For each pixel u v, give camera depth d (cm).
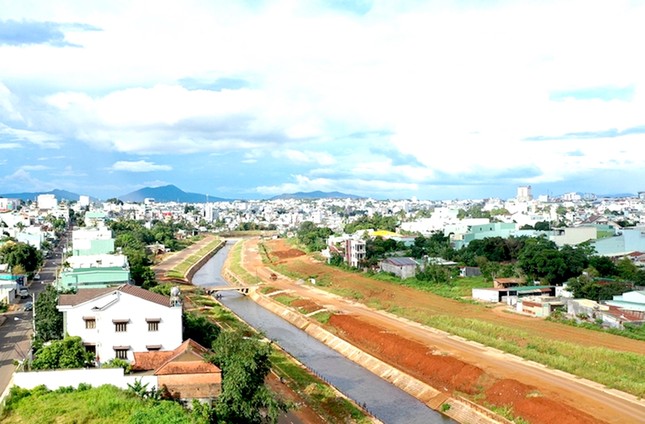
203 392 5322
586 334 9250
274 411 5297
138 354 6025
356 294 14275
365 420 6600
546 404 6481
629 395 6794
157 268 19588
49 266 16875
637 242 16838
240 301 15662
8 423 4669
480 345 9181
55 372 5244
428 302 12606
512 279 13162
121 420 4622
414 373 8331
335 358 9669
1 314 9794
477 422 6606
